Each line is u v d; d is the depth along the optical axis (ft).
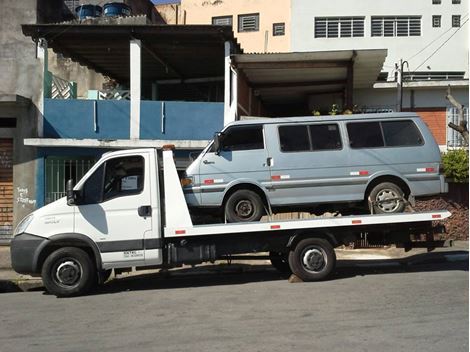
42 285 35.63
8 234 48.26
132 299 29.12
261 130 31.63
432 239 32.83
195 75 60.18
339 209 33.09
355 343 19.33
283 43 106.93
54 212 30.45
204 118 48.52
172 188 30.96
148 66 55.62
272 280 33.58
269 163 31.24
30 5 50.14
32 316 25.85
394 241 33.06
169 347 19.54
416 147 31.94
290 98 65.92
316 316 23.38
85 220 30.48
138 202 30.86
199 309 25.68
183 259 31.35
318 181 31.32
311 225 31.19
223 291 30.22
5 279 35.96
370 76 55.67
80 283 30.37
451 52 98.94
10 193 48.52
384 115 32.22
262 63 48.21
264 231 31.40
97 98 54.75
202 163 31.19
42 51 47.85
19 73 48.44
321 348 18.81
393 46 99.60
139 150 31.40
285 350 18.70
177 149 48.47
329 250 31.96
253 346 19.27
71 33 46.44
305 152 31.45
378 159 31.65
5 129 48.47
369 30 100.27
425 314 23.30
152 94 61.72
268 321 22.77
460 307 24.49
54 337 21.72
